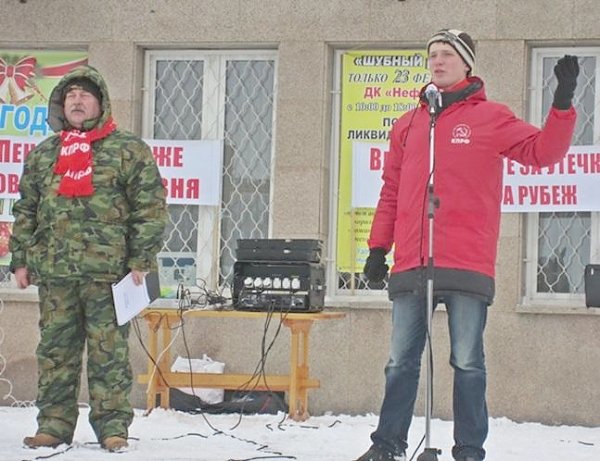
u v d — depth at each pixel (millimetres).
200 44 10867
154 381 9648
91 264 7312
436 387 10250
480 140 6555
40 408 7492
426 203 6566
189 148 10898
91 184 7371
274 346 10508
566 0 10258
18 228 7574
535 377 10156
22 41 10992
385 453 6613
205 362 10469
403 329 6609
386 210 6949
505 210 10336
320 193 10570
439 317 10258
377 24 10539
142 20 10867
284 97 10648
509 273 10273
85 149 7426
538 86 10523
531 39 10328
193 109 11047
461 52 6672
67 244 7324
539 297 10445
